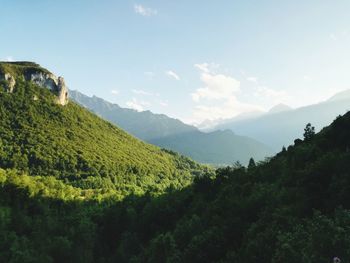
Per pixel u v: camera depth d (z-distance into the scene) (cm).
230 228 7462
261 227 6362
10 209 13388
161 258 8431
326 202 6688
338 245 3450
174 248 8369
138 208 15188
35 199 15300
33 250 10388
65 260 10800
